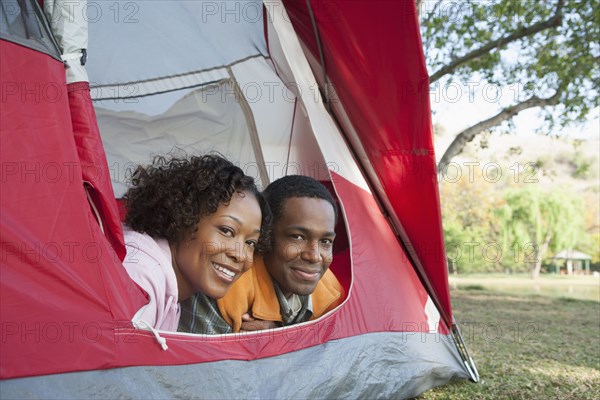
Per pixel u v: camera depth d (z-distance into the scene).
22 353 1.60
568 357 4.29
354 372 2.52
